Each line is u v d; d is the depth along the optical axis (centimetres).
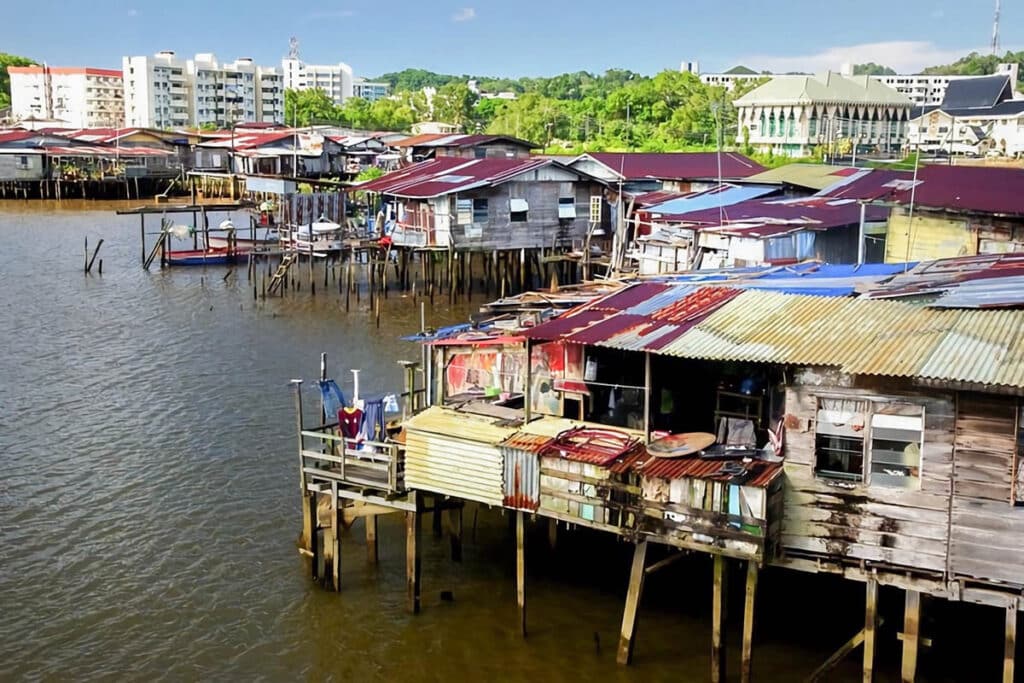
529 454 1817
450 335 2231
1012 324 1684
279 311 4694
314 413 3159
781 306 1922
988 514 1523
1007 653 1534
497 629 1961
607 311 2020
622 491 1723
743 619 1917
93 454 2822
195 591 2108
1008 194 3319
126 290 5178
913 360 1574
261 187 7450
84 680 1827
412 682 1816
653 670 1812
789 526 1669
